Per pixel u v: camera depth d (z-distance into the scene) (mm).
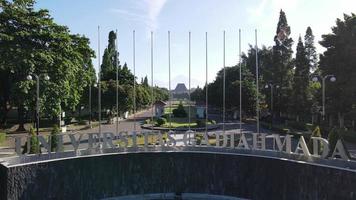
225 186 28688
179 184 29953
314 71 93562
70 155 28453
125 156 29672
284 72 87125
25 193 24656
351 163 21812
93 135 31109
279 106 86750
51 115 59375
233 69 109938
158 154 30266
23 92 53719
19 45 53875
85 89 86438
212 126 70312
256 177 26984
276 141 27891
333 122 64125
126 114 108812
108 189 28766
